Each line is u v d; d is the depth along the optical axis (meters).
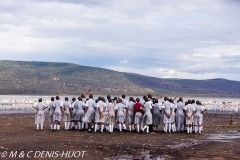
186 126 23.56
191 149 16.72
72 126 24.03
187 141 19.45
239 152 16.14
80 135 20.97
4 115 40.50
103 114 21.98
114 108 23.05
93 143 17.72
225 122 35.44
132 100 23.61
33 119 34.81
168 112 23.11
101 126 22.17
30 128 25.09
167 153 15.48
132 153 15.34
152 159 14.08
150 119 22.55
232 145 18.27
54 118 22.94
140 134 22.14
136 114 22.75
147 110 22.58
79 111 23.19
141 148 16.67
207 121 36.59
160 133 22.98
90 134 21.62
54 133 21.81
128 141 18.78
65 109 23.44
